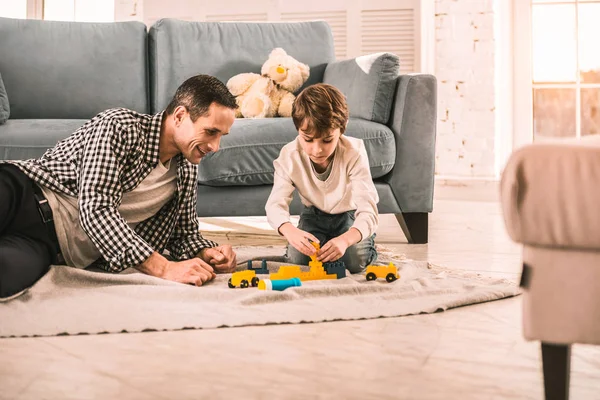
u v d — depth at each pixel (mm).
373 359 1254
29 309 1514
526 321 954
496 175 4152
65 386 1113
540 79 4273
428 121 2607
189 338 1377
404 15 4297
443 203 3955
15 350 1295
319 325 1477
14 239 1692
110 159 1752
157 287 1640
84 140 1822
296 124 1834
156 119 1837
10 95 2990
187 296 1618
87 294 1631
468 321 1505
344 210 2008
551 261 929
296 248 1896
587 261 914
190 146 1812
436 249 2521
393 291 1732
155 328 1429
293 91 3105
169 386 1115
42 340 1360
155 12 4590
